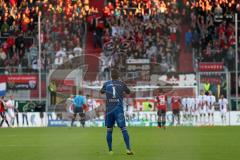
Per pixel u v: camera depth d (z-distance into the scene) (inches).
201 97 2847.0
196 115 2876.5
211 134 2148.1
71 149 1530.5
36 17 3203.7
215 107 2871.6
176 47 3137.3
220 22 3240.7
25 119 2888.8
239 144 1670.8
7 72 2908.5
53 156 1334.9
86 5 3267.7
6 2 3272.6
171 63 3048.7
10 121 2896.2
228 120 2874.0
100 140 1878.7
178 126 2800.2
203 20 3245.6
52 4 3245.6
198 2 3267.7
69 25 3211.1
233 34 3184.1
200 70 2903.5
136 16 3275.1
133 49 3065.9
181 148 1534.2
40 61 2795.3
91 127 2751.0
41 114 2871.6
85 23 3233.3
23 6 3248.0
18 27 3196.4
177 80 2861.7
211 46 3161.9
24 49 3097.9
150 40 3152.1
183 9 3280.0
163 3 3277.6
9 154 1405.0
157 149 1504.7
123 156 1314.0
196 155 1336.1
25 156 1346.0
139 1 3294.8
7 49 3117.6
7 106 2886.3
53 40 3139.8
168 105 2883.9
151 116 2866.6
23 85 2876.5
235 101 2861.7
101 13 3383.4
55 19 3218.5
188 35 3184.1
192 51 3107.8
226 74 2832.2
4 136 2135.8
